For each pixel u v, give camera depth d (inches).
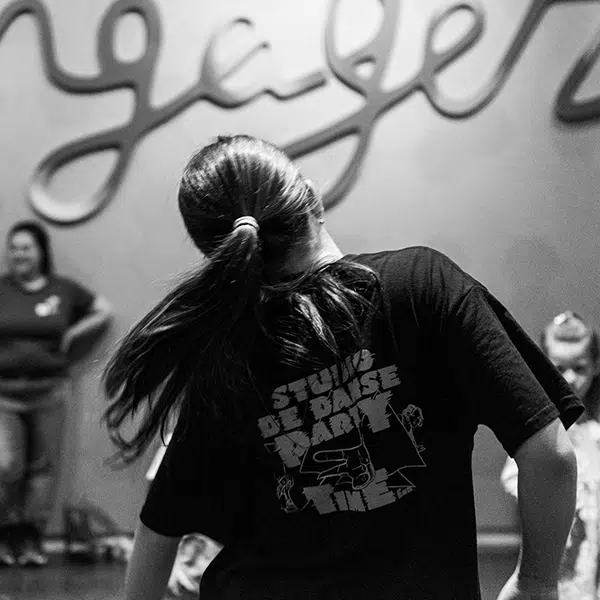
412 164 242.1
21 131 246.8
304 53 243.9
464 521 53.0
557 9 240.8
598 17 239.9
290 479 54.2
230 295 51.5
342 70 242.7
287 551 54.3
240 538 56.5
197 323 51.9
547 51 241.0
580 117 239.5
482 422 52.3
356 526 53.1
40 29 246.4
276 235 53.7
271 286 52.9
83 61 246.8
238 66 244.7
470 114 241.6
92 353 242.8
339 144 242.8
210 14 245.4
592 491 115.4
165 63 245.8
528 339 53.0
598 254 239.9
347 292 52.7
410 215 241.9
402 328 52.7
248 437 54.5
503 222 241.6
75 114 246.4
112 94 246.2
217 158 54.8
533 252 240.7
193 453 56.2
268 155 54.8
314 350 52.6
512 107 241.4
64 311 234.2
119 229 245.8
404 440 53.0
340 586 52.9
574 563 113.9
